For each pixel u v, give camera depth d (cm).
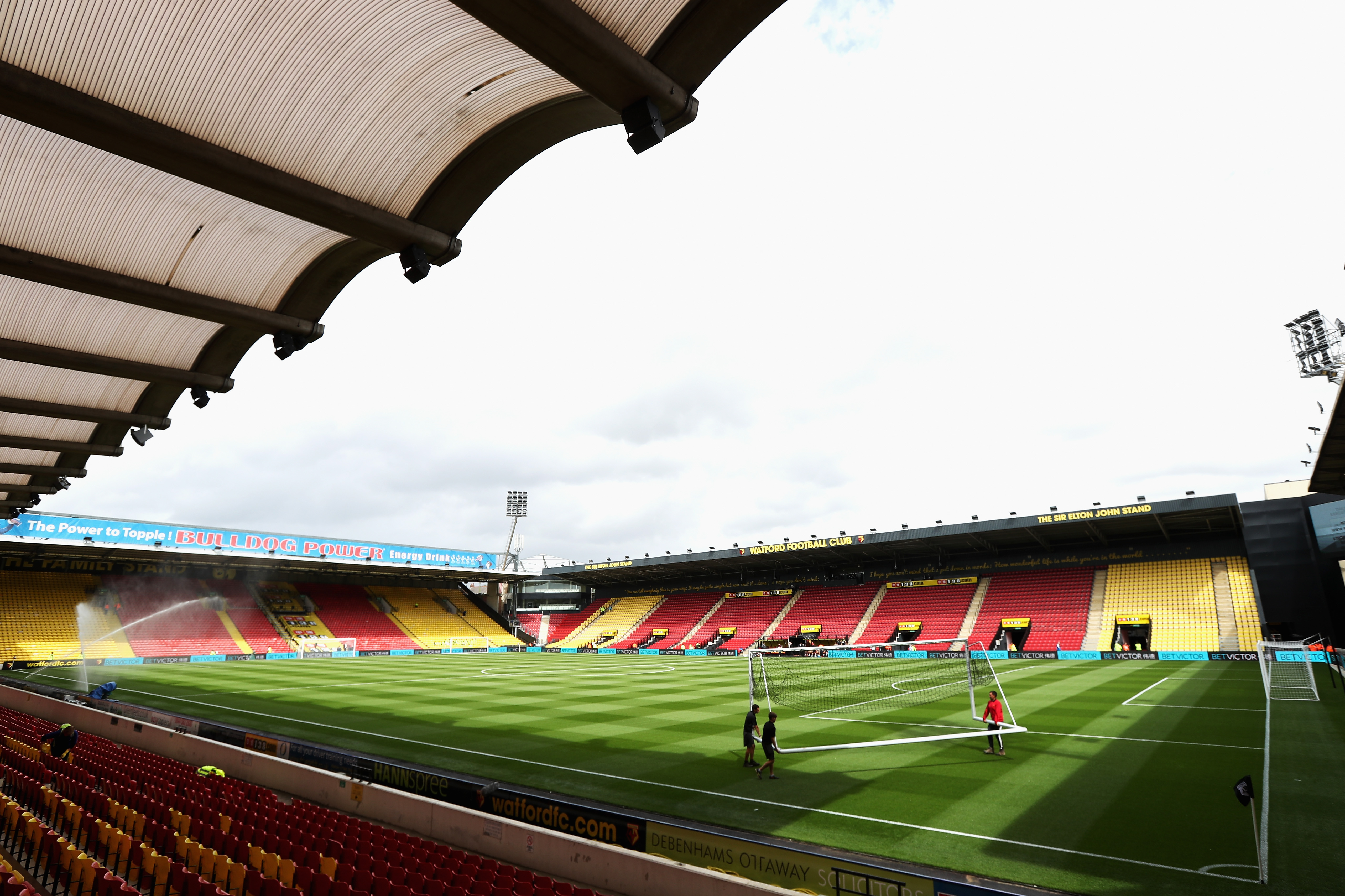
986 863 834
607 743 1611
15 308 1114
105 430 1567
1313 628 3912
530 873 739
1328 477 2828
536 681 3166
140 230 995
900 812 1039
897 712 2056
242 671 3703
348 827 910
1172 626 4062
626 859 766
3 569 4616
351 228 950
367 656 5466
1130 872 797
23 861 864
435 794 1178
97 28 694
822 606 5756
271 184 848
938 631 4850
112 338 1227
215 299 1107
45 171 877
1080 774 1245
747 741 1370
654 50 728
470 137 902
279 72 779
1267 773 1221
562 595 9094
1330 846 868
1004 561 5269
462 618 6762
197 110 795
